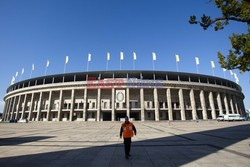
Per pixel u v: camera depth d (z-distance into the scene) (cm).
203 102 5975
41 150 876
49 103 5894
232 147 911
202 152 800
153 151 834
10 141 1205
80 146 989
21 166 601
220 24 861
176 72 5928
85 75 6075
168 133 1720
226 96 6844
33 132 1950
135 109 5553
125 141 715
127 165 604
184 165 596
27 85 7106
